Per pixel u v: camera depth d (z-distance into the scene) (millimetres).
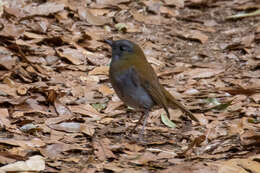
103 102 11133
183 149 9117
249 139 9102
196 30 16375
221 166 8016
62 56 12828
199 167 7945
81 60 13023
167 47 15039
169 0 17688
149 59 13867
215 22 17156
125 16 16156
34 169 7586
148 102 9789
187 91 12273
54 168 7812
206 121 10547
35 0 15242
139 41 14938
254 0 18906
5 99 10219
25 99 10164
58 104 10211
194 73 13398
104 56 13453
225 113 10984
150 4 16906
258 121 10492
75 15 15148
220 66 13977
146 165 8195
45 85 11352
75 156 8367
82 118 9914
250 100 11750
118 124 10195
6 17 13906
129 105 9977
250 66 14117
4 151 8070
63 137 9070
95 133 9555
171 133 9969
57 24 14586
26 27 13633
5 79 11141
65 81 11844
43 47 13172
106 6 16219
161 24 16344
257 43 15680
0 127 9086
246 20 17391
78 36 14031
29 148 8203
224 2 18828
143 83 9641
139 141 9398
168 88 12383
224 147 9055
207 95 12070
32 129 9070
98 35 14531
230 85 12867
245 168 8102
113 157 8367
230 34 16266
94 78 12250
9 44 12742
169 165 8258
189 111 10039
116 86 9828
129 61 9703
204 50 15094
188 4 18172
